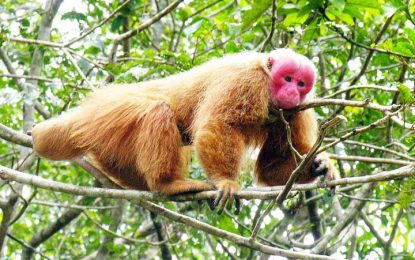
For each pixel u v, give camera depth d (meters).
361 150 13.30
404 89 7.19
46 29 13.57
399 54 9.54
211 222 11.60
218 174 8.40
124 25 14.11
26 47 14.58
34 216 16.70
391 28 13.62
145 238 14.71
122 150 9.24
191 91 9.27
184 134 9.41
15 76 11.80
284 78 8.65
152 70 11.60
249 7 11.05
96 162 9.65
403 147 11.22
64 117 9.70
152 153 8.84
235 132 8.60
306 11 10.76
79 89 11.62
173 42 16.06
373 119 12.88
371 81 13.66
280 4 11.23
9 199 11.40
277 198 7.62
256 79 8.73
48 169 16.38
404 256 13.18
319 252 11.59
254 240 8.48
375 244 13.70
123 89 9.70
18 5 15.17
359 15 10.73
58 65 12.16
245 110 8.64
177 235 14.17
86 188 8.58
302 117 9.20
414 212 13.16
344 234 11.98
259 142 9.32
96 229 15.97
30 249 13.56
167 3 15.05
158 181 8.73
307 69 8.64
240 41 14.48
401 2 10.03
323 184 7.86
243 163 9.47
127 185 9.58
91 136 9.40
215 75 9.06
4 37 11.60
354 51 13.37
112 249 13.43
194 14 13.78
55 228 13.99
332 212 14.87
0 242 11.62
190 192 8.54
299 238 13.66
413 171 7.35
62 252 15.82
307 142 9.25
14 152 13.64
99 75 13.37
